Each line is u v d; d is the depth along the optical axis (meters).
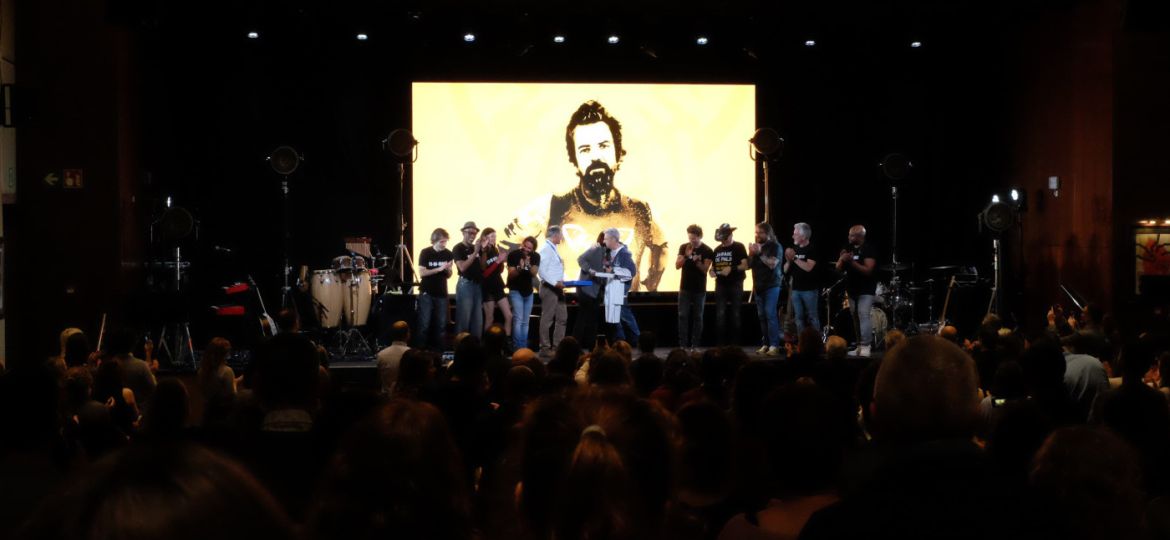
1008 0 12.19
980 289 13.40
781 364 6.07
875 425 1.77
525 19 12.75
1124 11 9.87
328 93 13.97
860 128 14.29
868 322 11.37
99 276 11.34
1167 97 11.26
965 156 14.27
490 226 13.84
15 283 11.27
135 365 6.95
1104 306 11.49
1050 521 1.51
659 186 13.96
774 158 13.16
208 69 13.74
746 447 2.95
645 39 13.55
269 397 3.47
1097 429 2.12
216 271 13.78
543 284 12.05
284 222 12.68
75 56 11.35
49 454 3.08
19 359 11.27
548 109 13.93
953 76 14.24
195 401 9.98
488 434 4.33
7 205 11.23
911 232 14.34
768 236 11.75
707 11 12.52
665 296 13.86
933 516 1.50
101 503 0.79
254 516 0.81
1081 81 11.91
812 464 2.13
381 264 13.28
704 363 5.58
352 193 14.05
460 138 13.87
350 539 1.61
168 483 0.80
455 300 12.59
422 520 1.63
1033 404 3.36
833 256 14.28
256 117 13.84
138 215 12.09
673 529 2.24
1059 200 12.45
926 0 12.26
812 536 1.55
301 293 13.56
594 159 13.91
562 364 6.16
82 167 11.34
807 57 14.20
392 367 7.95
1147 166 11.30
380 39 13.48
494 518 2.64
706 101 14.01
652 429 2.17
